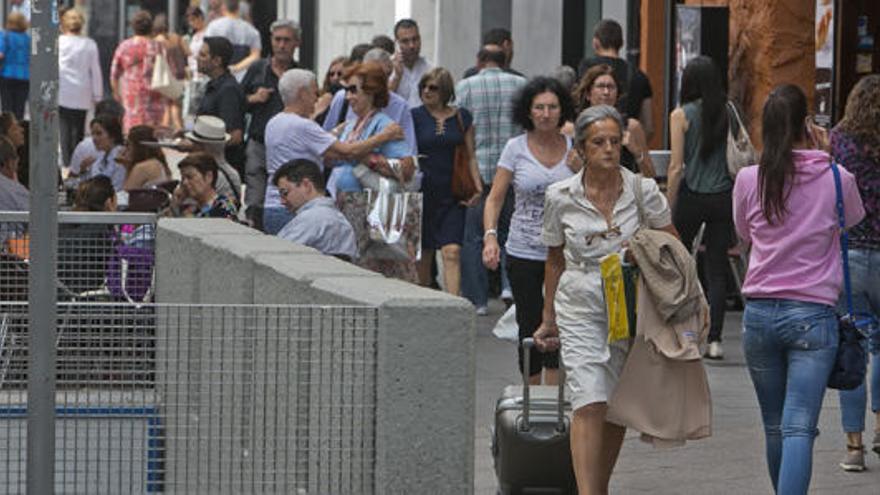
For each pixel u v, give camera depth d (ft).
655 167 127.24
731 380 108.17
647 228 71.00
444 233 124.67
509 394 71.82
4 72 231.50
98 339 53.42
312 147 110.32
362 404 51.70
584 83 99.04
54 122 45.78
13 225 89.40
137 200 118.11
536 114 89.20
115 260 88.53
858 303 81.87
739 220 70.54
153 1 266.77
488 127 132.98
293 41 139.03
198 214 106.01
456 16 219.00
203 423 53.47
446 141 123.75
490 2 211.82
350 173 110.93
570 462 69.41
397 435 50.57
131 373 53.67
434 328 50.57
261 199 137.18
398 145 111.75
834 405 99.14
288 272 59.36
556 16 193.47
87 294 87.71
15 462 54.54
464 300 50.96
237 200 123.65
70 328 53.42
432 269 140.77
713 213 112.57
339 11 251.80
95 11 266.98
